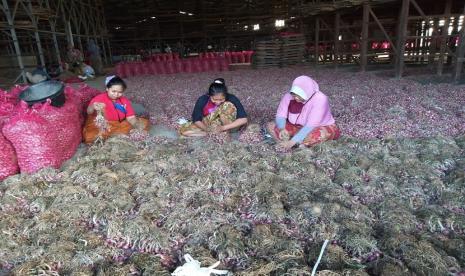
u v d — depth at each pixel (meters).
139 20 22.72
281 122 4.41
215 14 22.55
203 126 4.78
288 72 12.91
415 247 2.26
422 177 3.29
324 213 2.70
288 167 3.61
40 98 4.13
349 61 16.34
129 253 2.47
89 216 2.82
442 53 9.70
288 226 2.70
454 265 2.13
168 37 23.16
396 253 2.29
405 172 3.37
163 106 7.14
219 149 4.05
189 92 8.77
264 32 22.92
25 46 16.78
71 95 5.01
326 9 12.44
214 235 2.53
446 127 4.62
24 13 12.05
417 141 4.13
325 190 3.08
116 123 4.85
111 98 4.82
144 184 3.30
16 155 3.70
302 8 14.44
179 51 22.11
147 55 20.88
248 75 12.44
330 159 3.72
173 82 11.24
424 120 5.00
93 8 20.27
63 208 2.87
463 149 3.91
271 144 4.37
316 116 4.11
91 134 4.62
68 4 16.39
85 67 14.42
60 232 2.57
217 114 4.75
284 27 22.67
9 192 3.19
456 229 2.56
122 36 23.27
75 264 2.28
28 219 2.80
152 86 10.32
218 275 2.16
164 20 22.75
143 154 4.05
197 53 23.58
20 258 2.36
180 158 3.85
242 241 2.48
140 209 2.89
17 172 3.76
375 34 17.28
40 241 2.50
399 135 4.42
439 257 2.16
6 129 3.57
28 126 3.54
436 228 2.58
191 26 23.31
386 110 5.66
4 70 14.12
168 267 2.32
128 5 21.86
